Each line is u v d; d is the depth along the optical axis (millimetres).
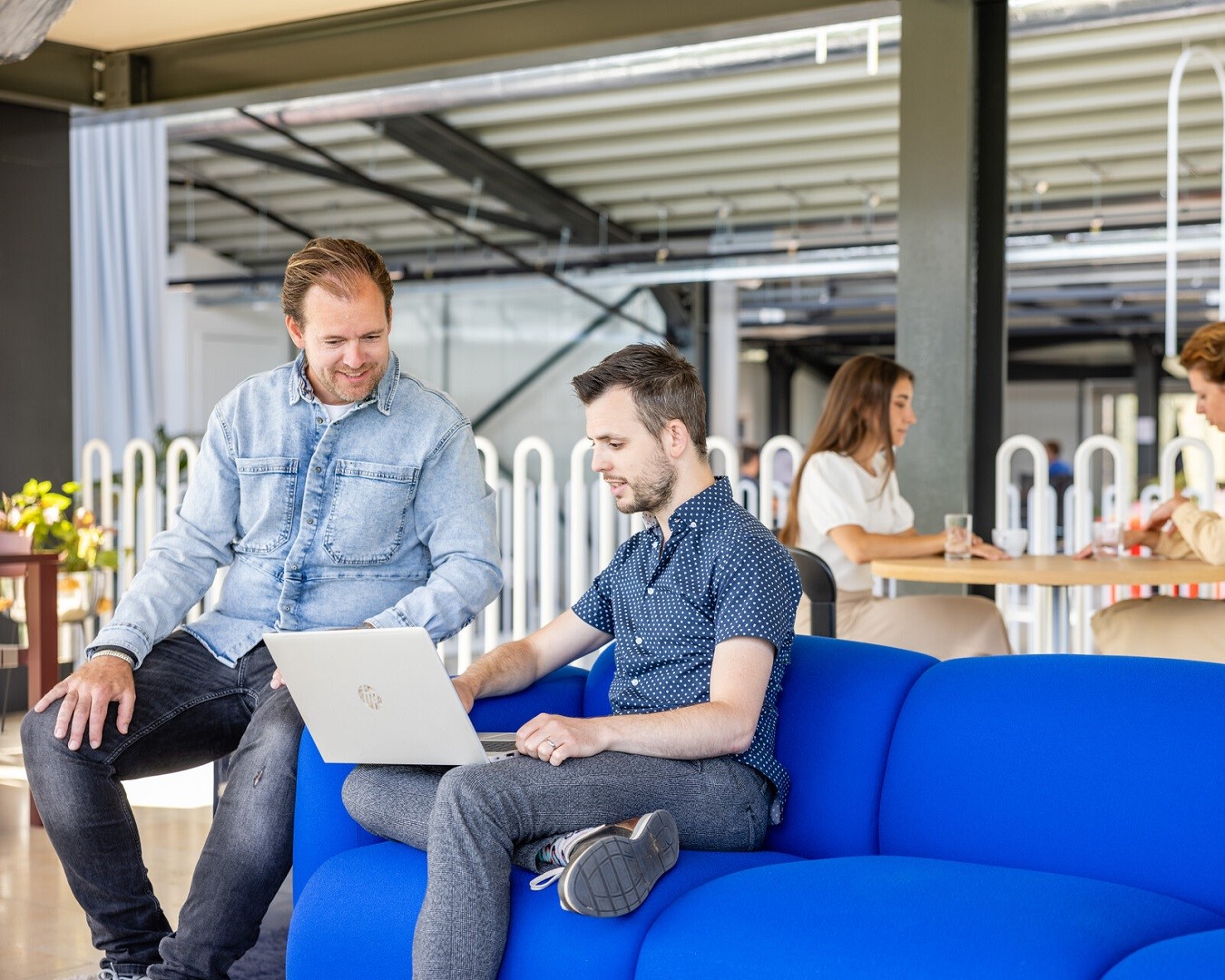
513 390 12828
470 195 11484
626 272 11039
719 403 12953
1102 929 1705
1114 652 3457
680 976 1800
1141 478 15359
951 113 4629
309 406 2783
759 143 9633
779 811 2252
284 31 5633
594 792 2031
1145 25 7016
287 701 2504
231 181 11234
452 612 2658
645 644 2316
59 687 2566
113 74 5996
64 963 2875
